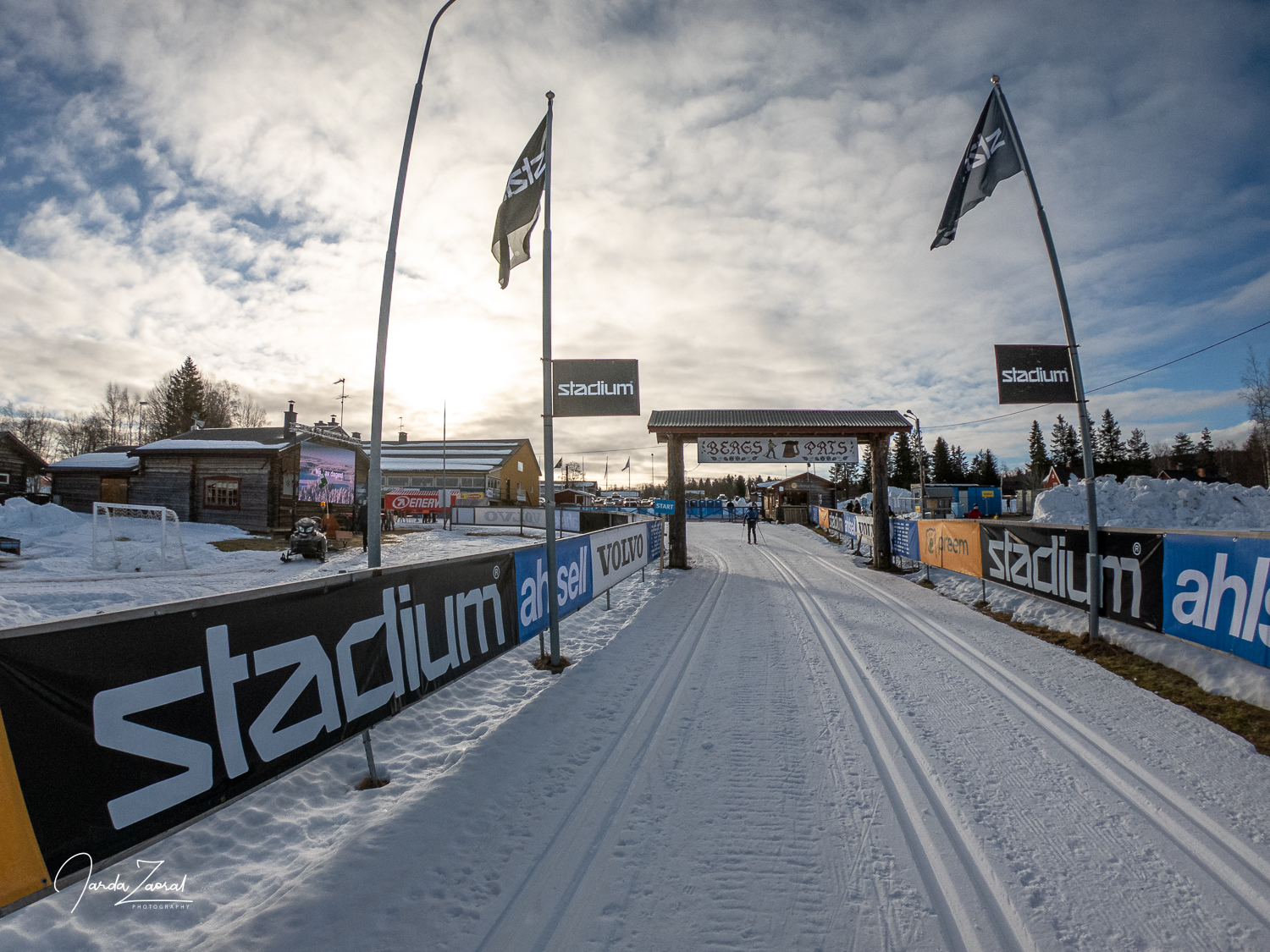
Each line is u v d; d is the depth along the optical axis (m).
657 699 5.58
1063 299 7.58
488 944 2.52
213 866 3.17
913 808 3.60
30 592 9.33
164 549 13.42
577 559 8.54
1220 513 20.11
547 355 6.88
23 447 23.25
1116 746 4.42
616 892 2.87
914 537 14.71
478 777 4.01
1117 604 6.95
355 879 2.91
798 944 2.51
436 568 4.88
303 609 3.48
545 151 6.98
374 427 8.15
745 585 12.94
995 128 8.21
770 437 16.08
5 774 2.10
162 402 65.12
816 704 5.38
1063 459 73.56
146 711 2.60
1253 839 3.22
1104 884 2.88
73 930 2.62
